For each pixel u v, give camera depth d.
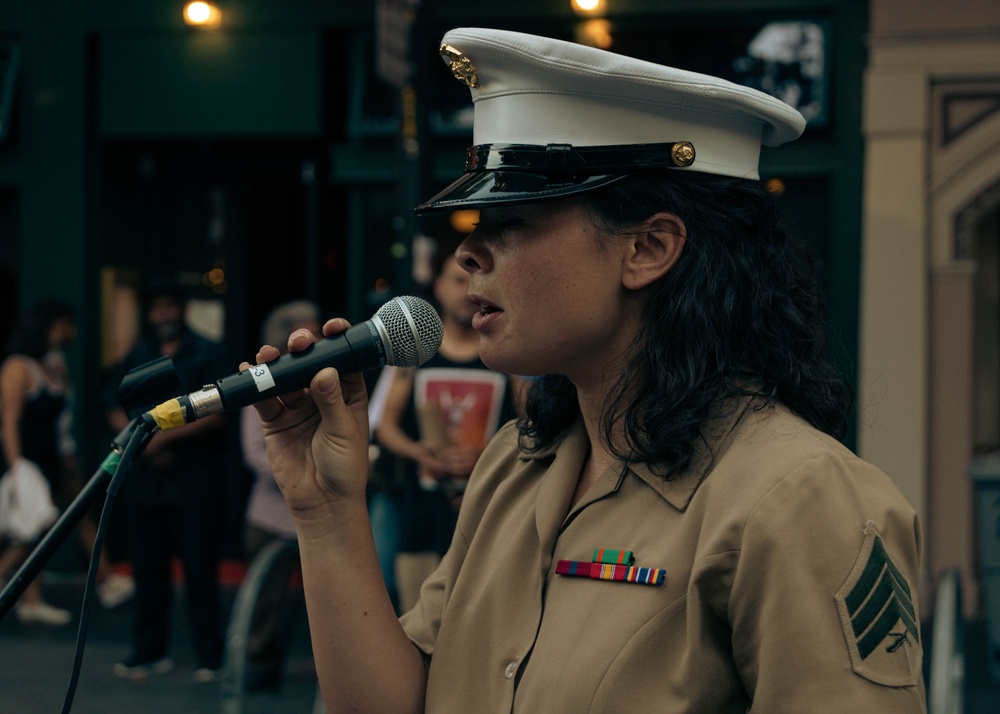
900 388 6.43
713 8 6.72
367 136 7.23
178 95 7.52
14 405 6.60
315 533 1.48
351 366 1.46
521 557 1.41
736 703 1.19
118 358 7.86
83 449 7.58
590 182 1.31
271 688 5.14
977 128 6.39
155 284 5.70
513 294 1.34
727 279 1.33
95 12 7.59
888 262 6.45
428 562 4.21
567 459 1.44
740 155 1.38
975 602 6.45
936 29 6.36
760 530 1.15
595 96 1.32
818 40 6.62
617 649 1.22
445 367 4.21
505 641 1.37
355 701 1.46
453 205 1.33
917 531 1.22
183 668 5.68
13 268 7.93
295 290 7.75
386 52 5.42
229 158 7.82
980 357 6.67
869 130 6.46
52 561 7.54
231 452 7.78
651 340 1.33
